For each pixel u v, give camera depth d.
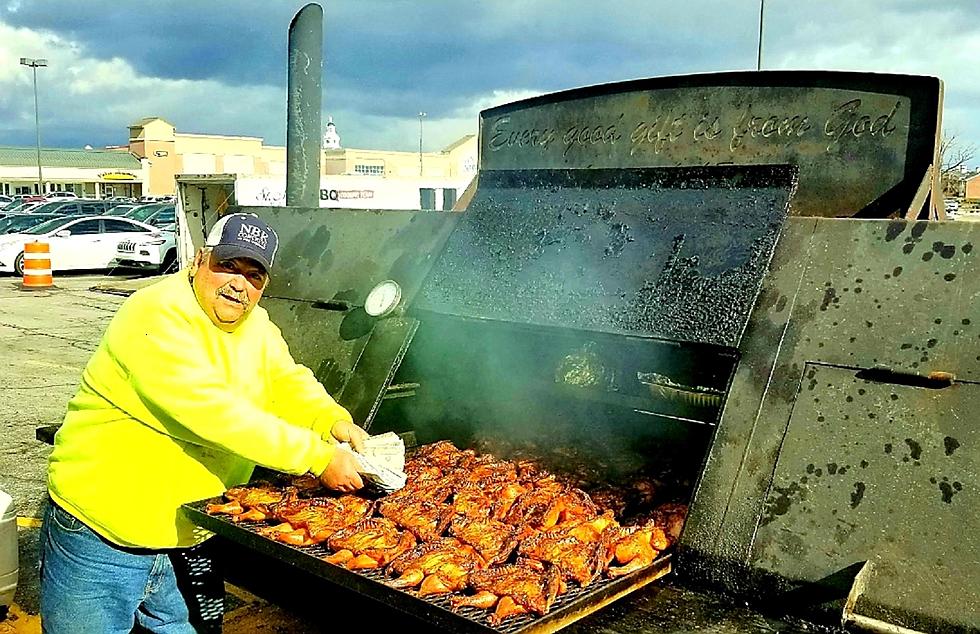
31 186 69.12
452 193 25.31
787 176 3.12
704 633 2.35
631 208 3.44
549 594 2.28
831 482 2.46
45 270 18.73
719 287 2.98
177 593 3.23
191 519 2.97
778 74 3.78
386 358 3.85
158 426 2.80
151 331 2.69
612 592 2.41
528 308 3.39
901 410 2.45
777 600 2.42
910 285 2.64
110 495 2.85
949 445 2.34
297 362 4.18
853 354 2.61
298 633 3.93
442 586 2.38
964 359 2.43
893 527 2.31
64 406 8.25
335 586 3.12
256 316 3.12
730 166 3.27
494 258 3.68
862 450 2.45
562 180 3.75
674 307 3.03
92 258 21.67
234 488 3.13
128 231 22.44
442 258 3.86
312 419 3.21
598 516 3.06
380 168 65.88
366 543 2.67
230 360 2.92
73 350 11.37
